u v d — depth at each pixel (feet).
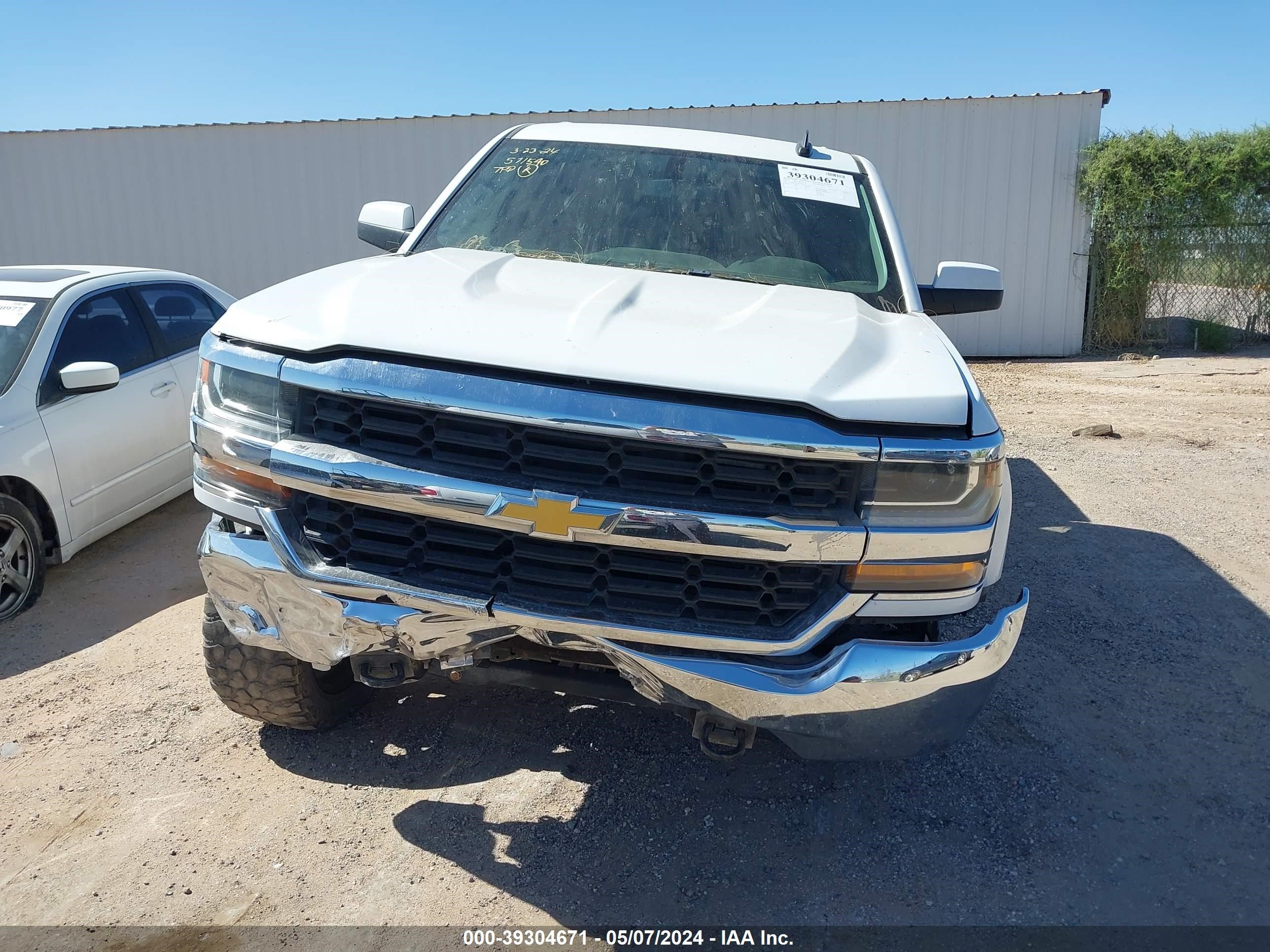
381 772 9.68
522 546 7.06
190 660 12.29
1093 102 40.27
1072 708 11.40
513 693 11.27
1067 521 18.39
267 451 7.23
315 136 43.96
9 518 13.47
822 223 11.28
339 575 7.18
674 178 11.74
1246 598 14.76
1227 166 39.60
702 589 6.96
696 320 7.84
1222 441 24.94
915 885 8.27
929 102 40.42
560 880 8.18
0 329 14.97
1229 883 8.39
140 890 7.93
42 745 10.17
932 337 8.44
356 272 9.01
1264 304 42.63
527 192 11.59
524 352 6.93
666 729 10.63
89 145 45.83
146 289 17.60
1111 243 41.42
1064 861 8.64
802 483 6.76
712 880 8.24
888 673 6.87
